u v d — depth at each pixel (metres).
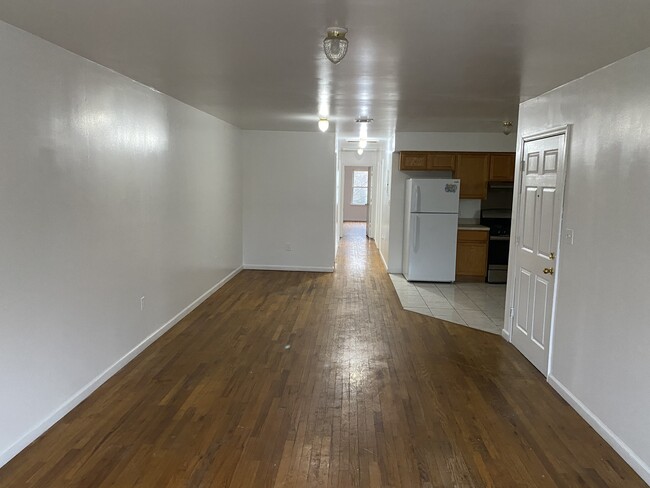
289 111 5.28
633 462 2.56
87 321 3.24
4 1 2.04
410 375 3.76
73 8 2.12
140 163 3.99
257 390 3.44
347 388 3.51
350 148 11.34
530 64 2.92
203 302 5.82
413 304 5.95
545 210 3.79
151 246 4.28
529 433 2.93
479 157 7.20
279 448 2.71
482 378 3.73
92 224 3.27
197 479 2.41
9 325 2.48
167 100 4.50
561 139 3.51
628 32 2.25
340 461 2.60
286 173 7.72
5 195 2.42
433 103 4.48
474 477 2.48
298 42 2.58
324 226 7.80
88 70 3.14
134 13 2.17
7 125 2.42
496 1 1.92
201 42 2.62
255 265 7.96
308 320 5.18
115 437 2.78
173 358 4.01
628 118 2.68
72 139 3.00
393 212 7.76
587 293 3.10
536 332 3.94
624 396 2.66
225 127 6.61
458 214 7.27
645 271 2.49
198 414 3.07
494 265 7.25
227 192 6.86
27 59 2.55
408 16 2.12
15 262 2.51
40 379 2.75
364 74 3.32
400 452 2.70
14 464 2.49
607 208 2.88
